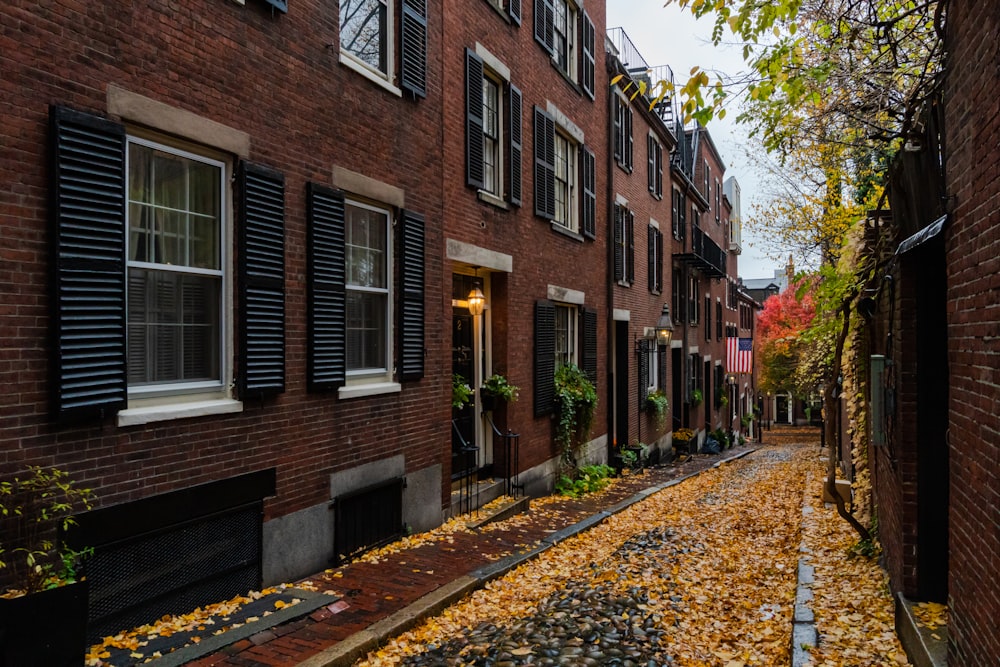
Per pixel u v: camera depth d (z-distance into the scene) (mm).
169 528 4859
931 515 4754
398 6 7695
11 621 3396
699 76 5445
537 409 11625
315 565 6379
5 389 3893
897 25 6617
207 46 5191
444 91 8797
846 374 10133
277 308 5832
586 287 14281
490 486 10039
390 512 7582
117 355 4461
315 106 6371
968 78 3428
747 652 4895
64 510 4148
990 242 3070
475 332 10320
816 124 8547
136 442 4645
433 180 8430
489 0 10047
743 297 40688
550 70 12539
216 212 5473
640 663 4652
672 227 22391
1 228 3879
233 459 5441
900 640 4660
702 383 26797
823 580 6246
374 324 7578
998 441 2941
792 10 5316
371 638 4816
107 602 4484
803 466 18469
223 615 5059
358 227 7316
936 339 4816
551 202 12398
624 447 16562
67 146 4164
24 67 3992
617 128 16531
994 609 2963
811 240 16156
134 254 4832
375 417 7281
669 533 8984
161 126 4801
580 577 6891
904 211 5156
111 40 4477
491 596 6270
